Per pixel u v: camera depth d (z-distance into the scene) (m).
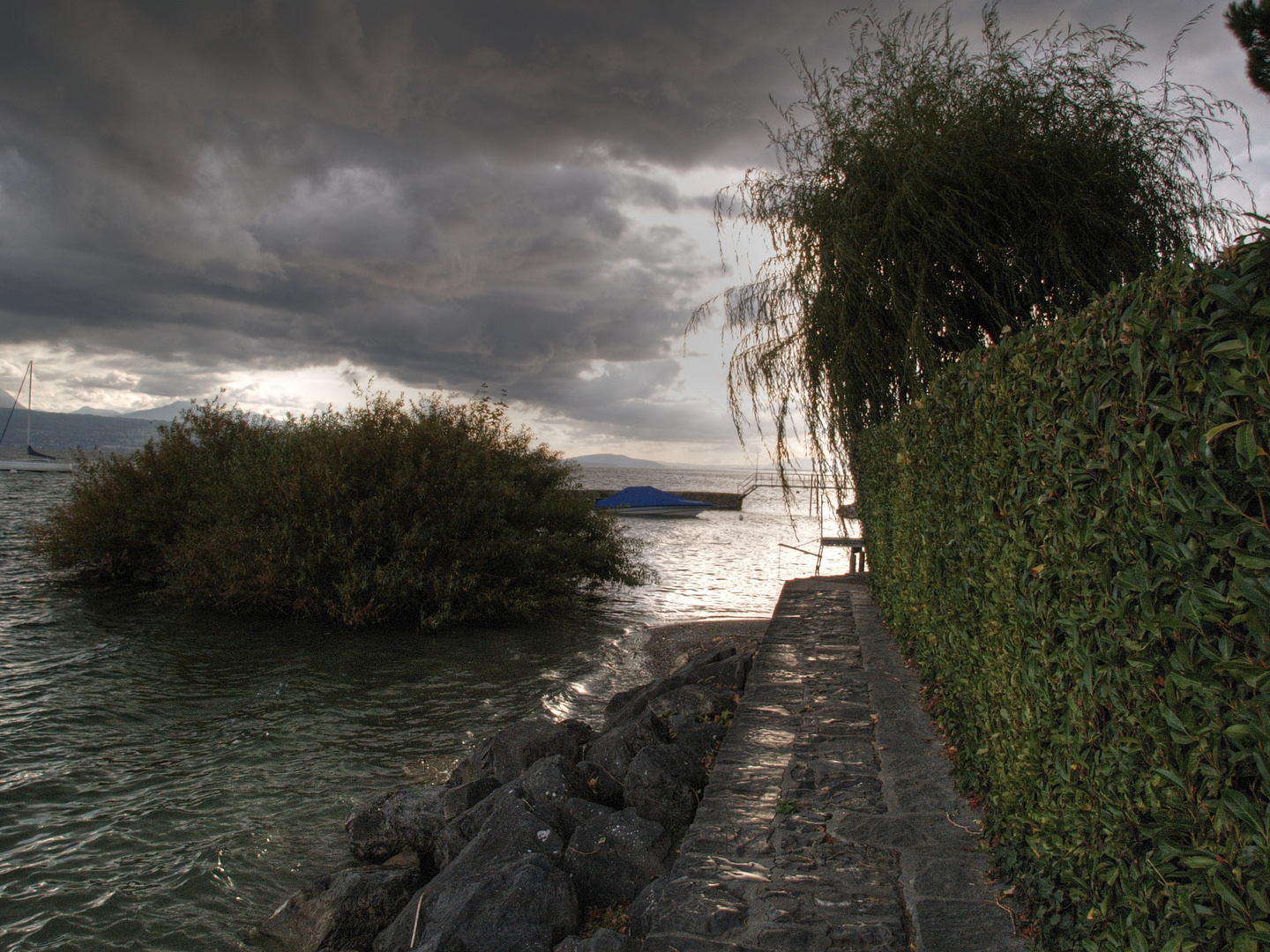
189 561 14.66
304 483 14.46
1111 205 7.40
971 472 3.62
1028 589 2.67
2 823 6.28
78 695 9.68
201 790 7.00
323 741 8.34
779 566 28.47
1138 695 1.86
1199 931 1.61
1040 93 7.66
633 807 4.71
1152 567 1.79
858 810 3.85
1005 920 2.81
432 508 14.95
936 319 7.59
